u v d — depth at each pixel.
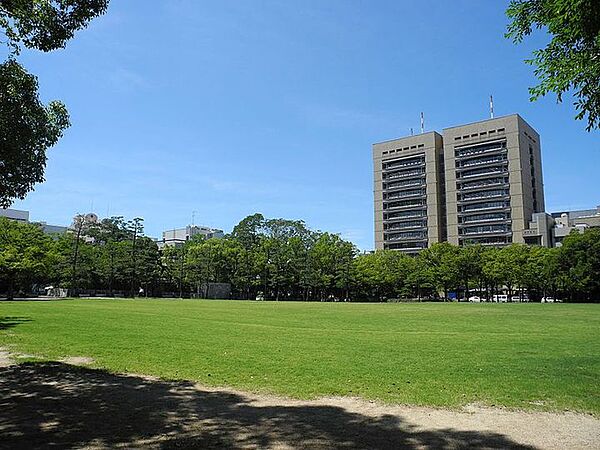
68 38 9.30
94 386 9.71
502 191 102.50
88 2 9.02
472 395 8.83
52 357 13.20
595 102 6.59
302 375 10.65
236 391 9.29
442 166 116.12
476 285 78.19
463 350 14.52
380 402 8.40
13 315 26.95
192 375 10.74
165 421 7.21
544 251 69.44
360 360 12.60
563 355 13.51
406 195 118.12
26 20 8.73
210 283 83.69
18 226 55.62
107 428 6.84
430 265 80.31
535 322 26.08
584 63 6.39
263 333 19.36
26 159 10.65
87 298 64.69
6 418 7.36
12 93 10.06
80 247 74.31
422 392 9.04
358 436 6.49
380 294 85.75
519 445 6.17
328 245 83.31
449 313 35.00
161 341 16.27
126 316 27.62
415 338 17.89
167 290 90.31
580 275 60.38
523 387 9.44
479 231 103.44
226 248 84.75
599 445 6.20
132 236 89.25
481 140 105.69
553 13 6.61
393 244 118.31
